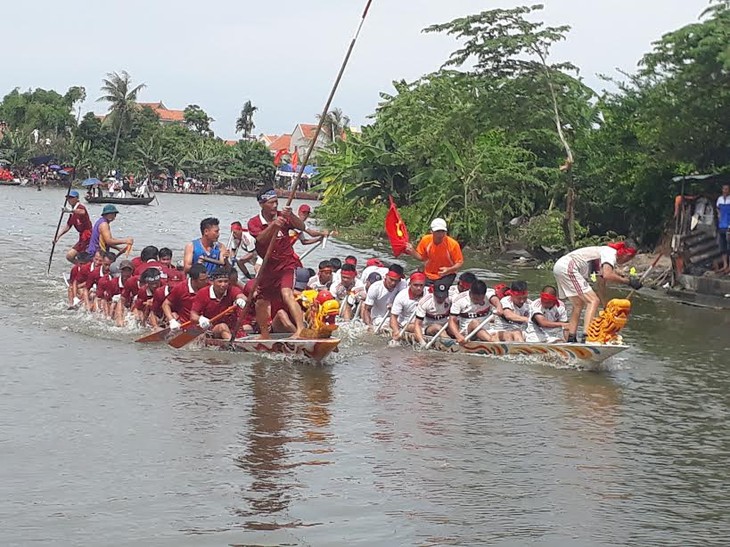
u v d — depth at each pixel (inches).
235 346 438.0
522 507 246.1
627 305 419.8
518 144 1141.7
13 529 220.1
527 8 1015.0
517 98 1042.1
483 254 1086.4
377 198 1449.3
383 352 459.2
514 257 1033.5
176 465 269.0
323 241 564.7
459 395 368.5
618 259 470.0
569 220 1023.6
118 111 3319.4
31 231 1126.4
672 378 418.0
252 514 234.2
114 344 447.5
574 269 454.0
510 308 472.4
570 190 1021.2
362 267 874.1
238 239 616.1
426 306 470.0
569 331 454.0
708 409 360.2
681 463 289.0
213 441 293.0
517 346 443.8
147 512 233.0
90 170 3125.0
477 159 1107.9
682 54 832.3
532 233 1024.9
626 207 1042.1
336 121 3095.5
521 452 294.2
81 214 665.0
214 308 446.6
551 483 265.9
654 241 1007.0
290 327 445.1
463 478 267.1
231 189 3427.7
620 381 407.2
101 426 304.7
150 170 3282.5
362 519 233.6
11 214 1462.8
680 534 231.1
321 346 409.1
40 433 294.5
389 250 1121.4
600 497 255.9
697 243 762.8
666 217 970.7
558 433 317.7
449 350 464.4
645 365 447.5
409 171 1366.9
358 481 261.3
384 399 356.8
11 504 235.5
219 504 240.2
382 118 1450.5
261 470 267.4
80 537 216.5
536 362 440.1
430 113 1278.3
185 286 456.1
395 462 279.1
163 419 315.9
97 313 528.1
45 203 1911.9
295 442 295.3
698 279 724.7
